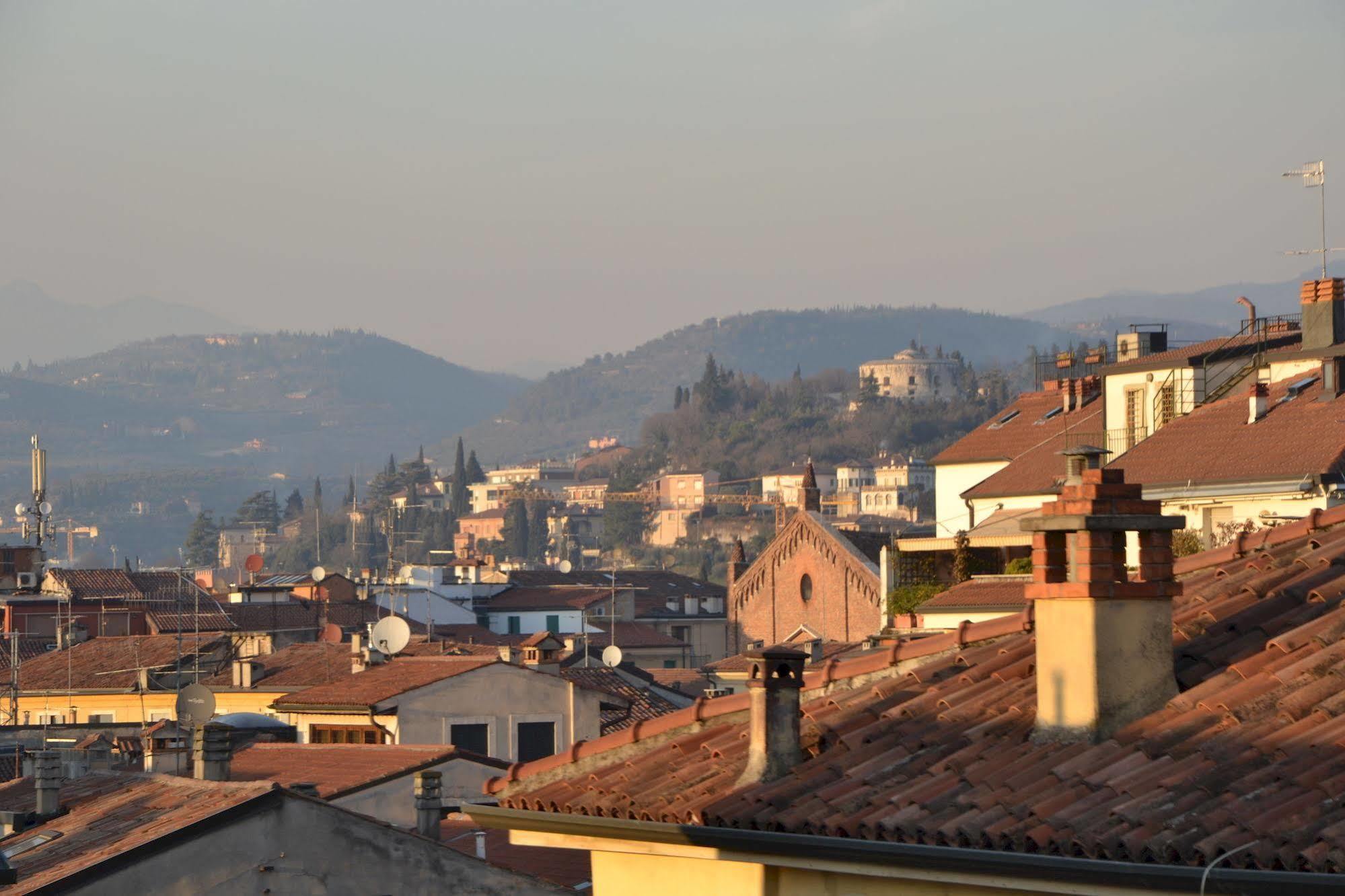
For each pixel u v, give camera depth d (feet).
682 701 447.01
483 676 358.23
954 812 84.89
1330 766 77.97
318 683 422.41
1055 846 78.69
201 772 217.97
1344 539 111.65
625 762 109.70
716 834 93.66
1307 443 334.24
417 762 256.93
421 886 182.60
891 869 85.97
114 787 209.77
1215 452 347.97
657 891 100.78
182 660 504.43
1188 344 508.12
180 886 173.68
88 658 522.88
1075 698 90.22
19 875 176.04
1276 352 372.99
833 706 107.65
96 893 170.30
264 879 176.45
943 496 490.49
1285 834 72.90
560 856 218.18
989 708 97.30
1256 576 109.09
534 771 114.32
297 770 258.16
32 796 216.33
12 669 515.91
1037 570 93.09
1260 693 87.86
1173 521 92.79
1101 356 516.73
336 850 179.93
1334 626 94.12
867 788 91.30
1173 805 78.79
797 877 92.12
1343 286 371.76
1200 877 73.00
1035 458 442.09
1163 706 90.58
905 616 317.01
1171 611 92.99
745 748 103.86
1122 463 360.69
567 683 368.07
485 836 225.35
